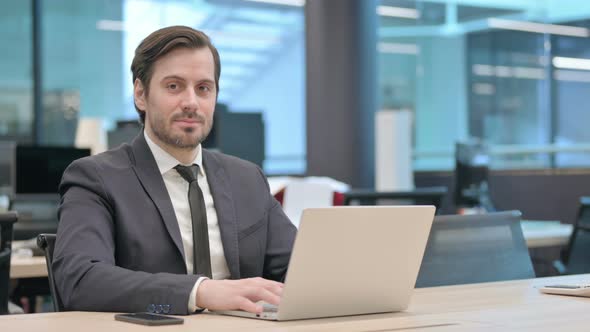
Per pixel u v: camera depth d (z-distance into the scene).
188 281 1.53
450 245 2.25
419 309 1.58
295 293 1.41
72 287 1.65
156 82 1.92
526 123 8.47
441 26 8.90
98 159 1.94
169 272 1.85
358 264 1.48
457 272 2.23
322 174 7.21
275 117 13.55
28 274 2.96
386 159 6.93
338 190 4.16
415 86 8.88
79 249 1.73
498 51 8.68
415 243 1.55
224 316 1.49
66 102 10.12
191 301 1.50
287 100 13.49
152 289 1.53
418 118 8.85
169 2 11.20
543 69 8.38
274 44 13.16
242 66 13.27
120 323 1.37
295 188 4.15
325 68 7.17
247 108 13.72
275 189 4.15
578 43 8.17
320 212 1.39
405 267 1.55
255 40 12.99
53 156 5.09
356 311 1.52
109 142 4.89
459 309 1.56
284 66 13.35
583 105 8.06
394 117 6.92
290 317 1.42
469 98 8.82
